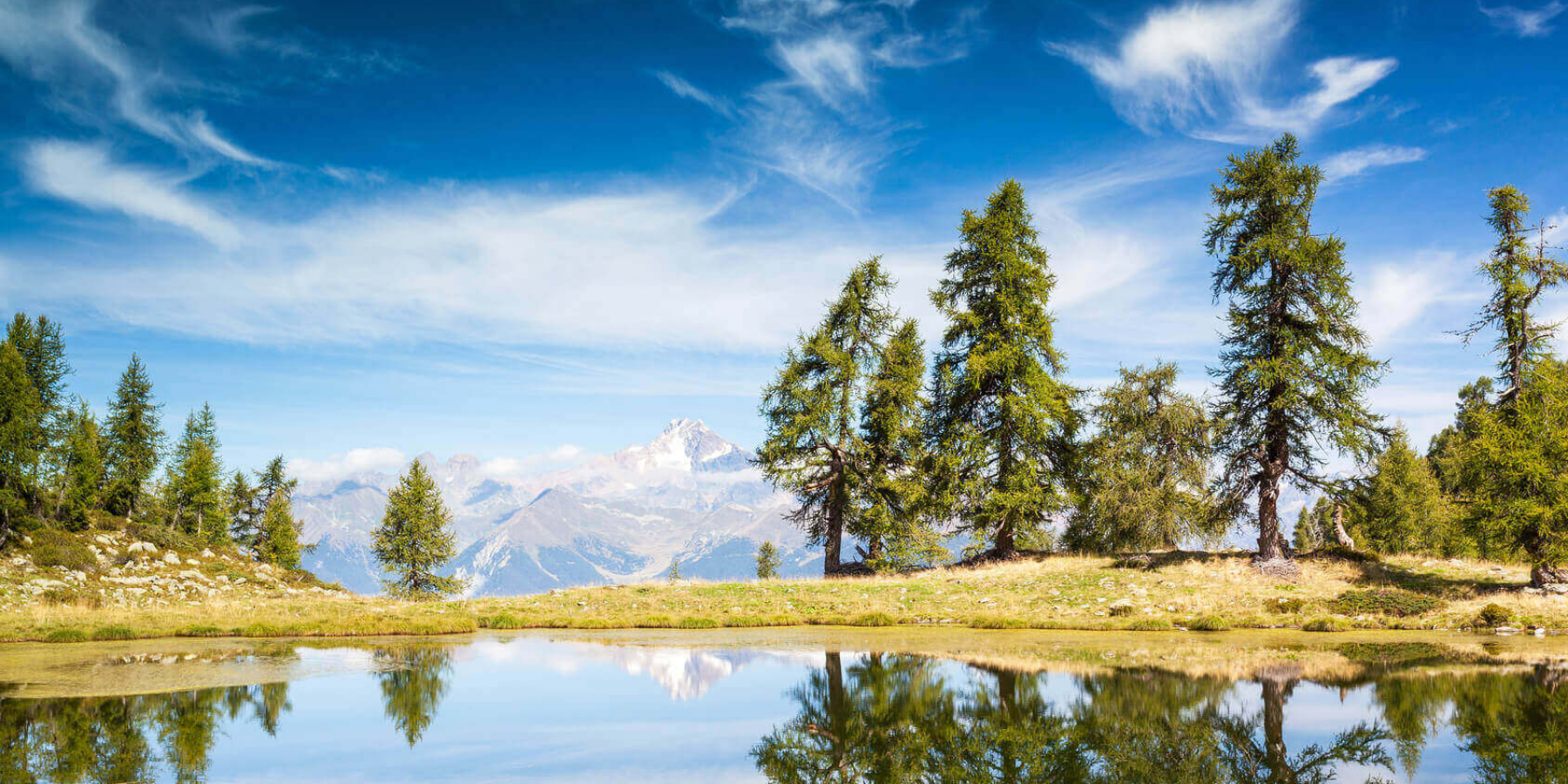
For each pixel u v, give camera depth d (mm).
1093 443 38562
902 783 10297
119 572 41656
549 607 30719
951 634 25250
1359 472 31562
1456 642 22609
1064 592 31172
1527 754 11250
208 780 10133
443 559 59094
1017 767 11047
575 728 13156
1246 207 32062
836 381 39438
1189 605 28562
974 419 37750
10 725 12773
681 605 30766
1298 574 30578
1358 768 10680
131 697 15062
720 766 11031
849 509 39812
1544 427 27562
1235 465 32188
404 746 11953
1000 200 37031
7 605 30828
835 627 27281
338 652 21375
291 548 74438
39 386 52219
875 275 40719
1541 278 29625
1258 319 31641
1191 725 13281
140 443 62750
